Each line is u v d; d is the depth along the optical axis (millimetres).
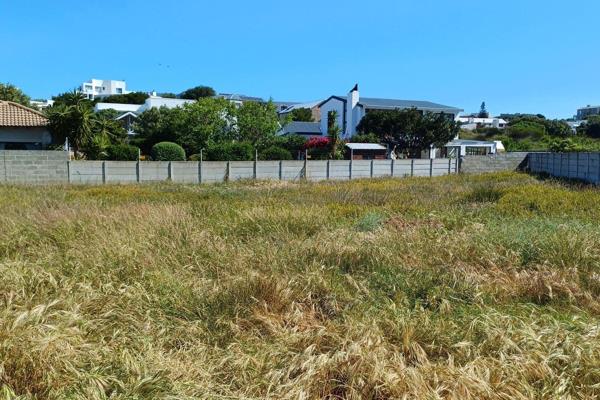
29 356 3135
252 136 37375
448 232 7902
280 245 6922
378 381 3170
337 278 5508
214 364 3662
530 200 11789
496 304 4875
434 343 3891
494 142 53781
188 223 7887
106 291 4852
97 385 3059
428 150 46094
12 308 4094
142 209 8906
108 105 67188
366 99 53875
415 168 31172
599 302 4859
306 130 55531
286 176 27594
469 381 3111
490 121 97688
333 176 28797
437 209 11367
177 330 4199
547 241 6516
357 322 4184
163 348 3871
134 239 6633
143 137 41688
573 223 7859
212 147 31609
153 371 3289
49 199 11062
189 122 36844
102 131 31000
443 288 5141
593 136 67938
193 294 4922
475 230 7973
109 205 10430
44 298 4383
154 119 49750
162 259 6008
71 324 3840
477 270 5898
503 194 13867
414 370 3268
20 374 3066
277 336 4113
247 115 37125
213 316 4477
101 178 23922
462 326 4199
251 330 4246
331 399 3189
